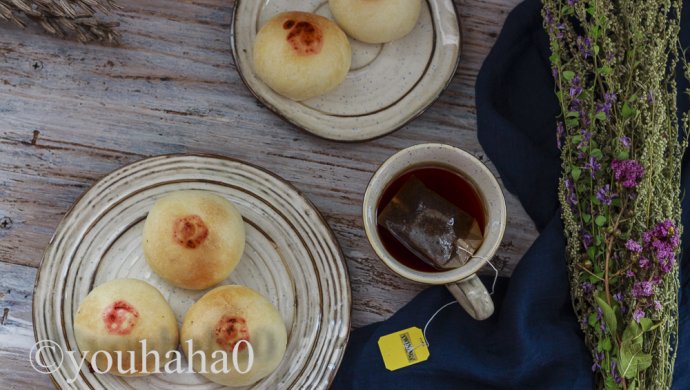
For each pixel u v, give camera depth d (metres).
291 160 0.84
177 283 0.78
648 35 0.78
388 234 0.81
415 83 0.84
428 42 0.84
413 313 0.83
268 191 0.81
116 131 0.83
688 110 0.82
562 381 0.82
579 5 0.80
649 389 0.77
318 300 0.81
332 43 0.80
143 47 0.84
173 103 0.84
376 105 0.83
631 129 0.79
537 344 0.82
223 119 0.84
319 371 0.80
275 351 0.78
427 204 0.79
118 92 0.84
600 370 0.80
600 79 0.80
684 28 0.83
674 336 0.80
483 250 0.78
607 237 0.77
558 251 0.82
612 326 0.76
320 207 0.84
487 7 0.86
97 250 0.80
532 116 0.85
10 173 0.82
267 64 0.80
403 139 0.85
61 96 0.83
